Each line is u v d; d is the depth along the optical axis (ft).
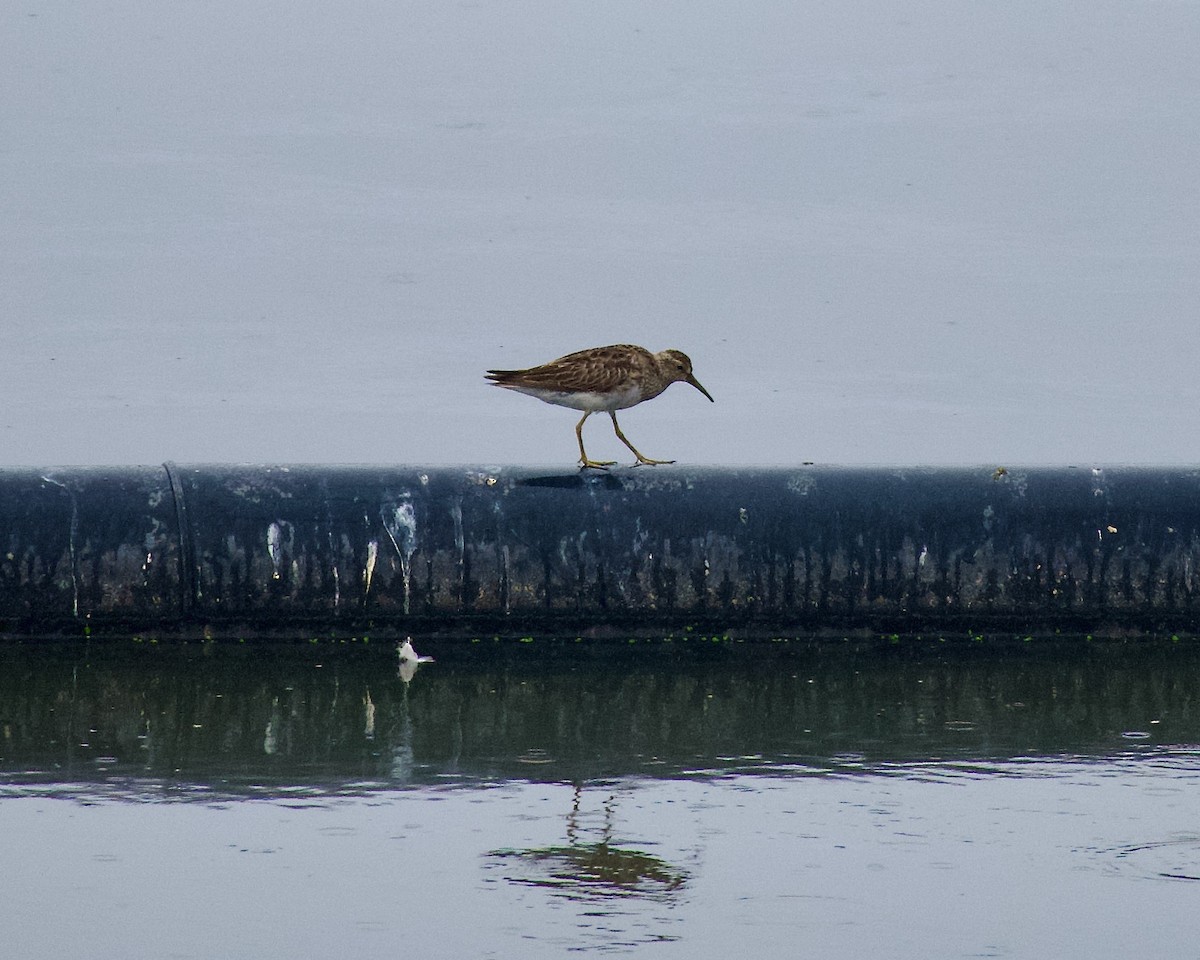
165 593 58.29
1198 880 35.53
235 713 49.11
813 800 41.01
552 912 33.45
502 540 59.36
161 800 40.50
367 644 59.06
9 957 31.32
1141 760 45.01
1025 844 37.70
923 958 31.42
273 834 38.04
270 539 58.65
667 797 41.16
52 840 37.47
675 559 59.62
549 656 57.52
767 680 54.08
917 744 46.52
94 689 51.75
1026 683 54.13
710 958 31.19
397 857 36.55
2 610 57.67
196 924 32.78
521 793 41.32
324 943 31.89
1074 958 31.53
